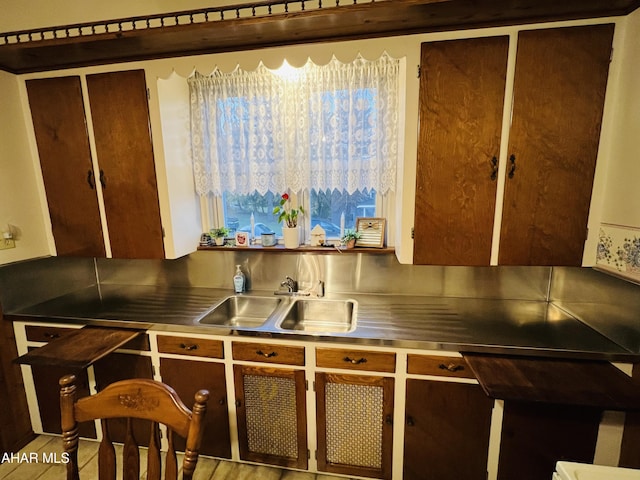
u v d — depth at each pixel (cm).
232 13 185
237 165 227
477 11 138
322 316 212
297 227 222
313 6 175
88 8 198
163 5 191
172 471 95
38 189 209
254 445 186
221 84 217
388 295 216
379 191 213
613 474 93
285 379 173
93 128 195
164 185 196
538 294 201
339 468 177
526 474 157
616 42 143
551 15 143
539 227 162
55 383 204
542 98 152
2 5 203
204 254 234
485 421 157
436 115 161
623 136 143
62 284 231
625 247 143
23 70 194
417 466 169
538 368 142
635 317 143
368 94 204
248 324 216
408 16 142
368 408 168
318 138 213
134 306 207
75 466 101
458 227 169
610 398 122
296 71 208
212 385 182
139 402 97
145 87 186
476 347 152
